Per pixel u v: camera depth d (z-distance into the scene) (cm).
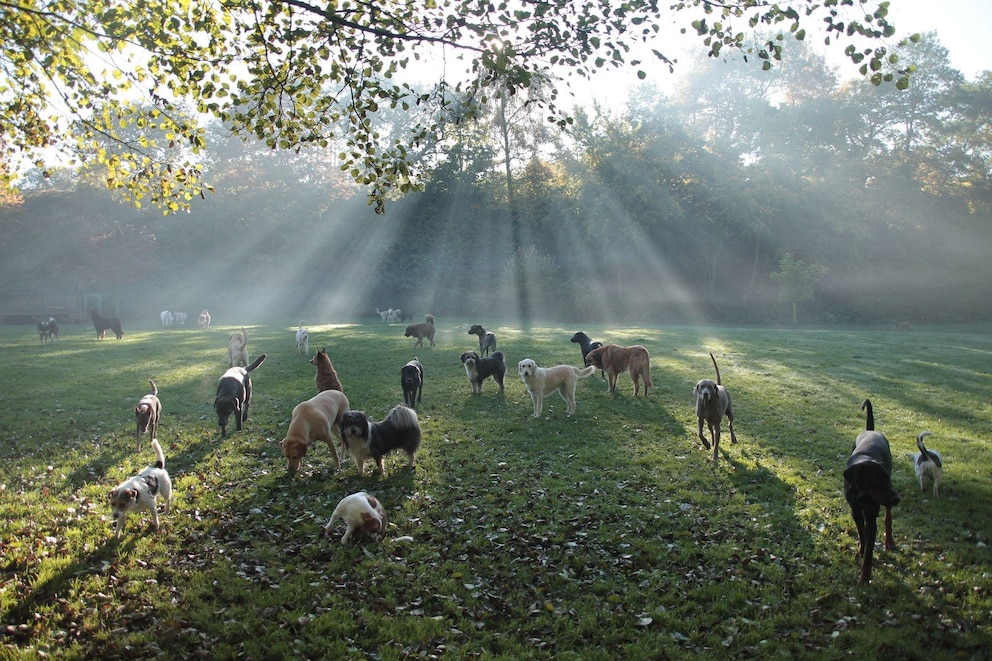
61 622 473
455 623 491
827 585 554
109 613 484
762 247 4716
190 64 729
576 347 2272
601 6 650
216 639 457
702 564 593
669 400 1352
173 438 1015
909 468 883
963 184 5122
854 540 641
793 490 798
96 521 659
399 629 476
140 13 696
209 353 2156
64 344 2511
